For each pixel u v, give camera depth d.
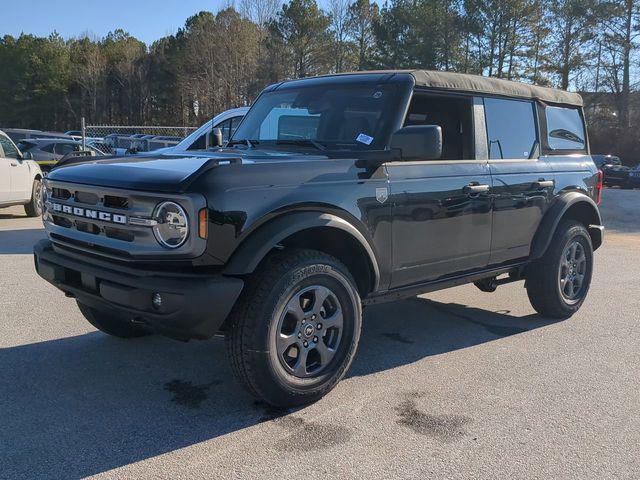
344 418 3.79
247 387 3.69
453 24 47.84
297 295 3.73
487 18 47.22
